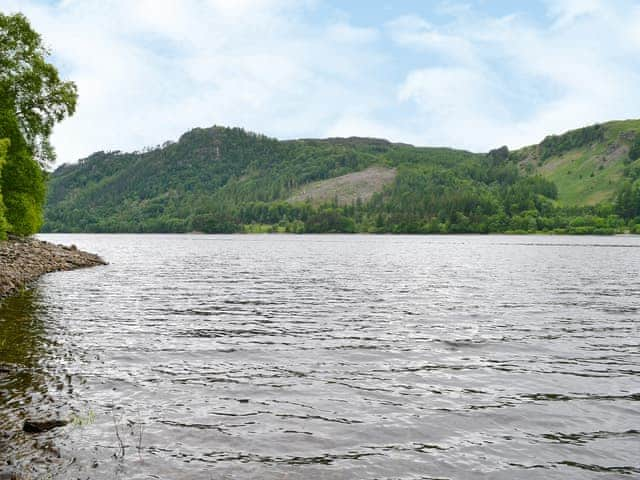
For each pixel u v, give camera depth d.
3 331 16.77
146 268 49.03
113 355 14.04
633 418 9.81
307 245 132.25
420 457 8.10
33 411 9.63
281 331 17.92
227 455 8.06
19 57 41.97
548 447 8.53
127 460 7.80
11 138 41.75
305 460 7.94
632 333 17.78
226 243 148.38
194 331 17.77
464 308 23.53
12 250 41.62
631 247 113.81
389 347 15.47
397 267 52.19
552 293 29.45
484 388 11.53
